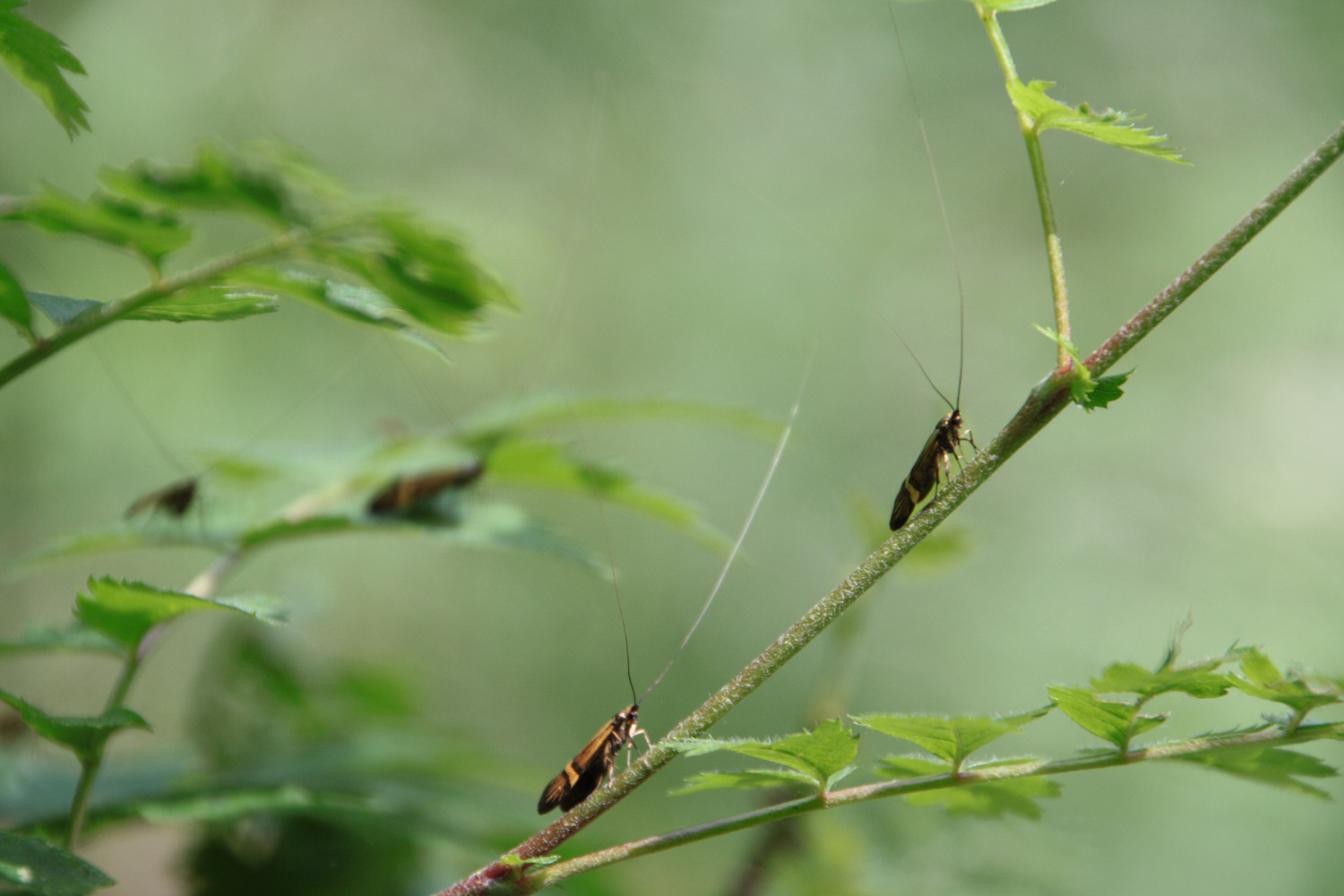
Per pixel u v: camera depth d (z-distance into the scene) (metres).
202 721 3.88
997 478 11.79
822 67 12.34
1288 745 1.67
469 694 9.87
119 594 2.07
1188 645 10.33
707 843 6.93
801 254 12.06
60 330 1.79
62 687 7.48
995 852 4.08
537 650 10.38
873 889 3.81
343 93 10.66
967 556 4.38
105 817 2.83
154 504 3.38
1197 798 7.84
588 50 11.80
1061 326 1.79
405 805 3.27
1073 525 11.39
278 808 2.92
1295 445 11.20
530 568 10.68
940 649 10.72
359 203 1.65
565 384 11.08
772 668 1.75
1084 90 12.04
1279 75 11.90
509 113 11.46
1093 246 12.18
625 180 11.79
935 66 12.22
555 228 11.26
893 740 4.66
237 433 8.88
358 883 3.26
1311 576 10.44
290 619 1.96
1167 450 11.62
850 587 1.74
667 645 10.66
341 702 4.29
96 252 7.98
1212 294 11.92
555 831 1.75
